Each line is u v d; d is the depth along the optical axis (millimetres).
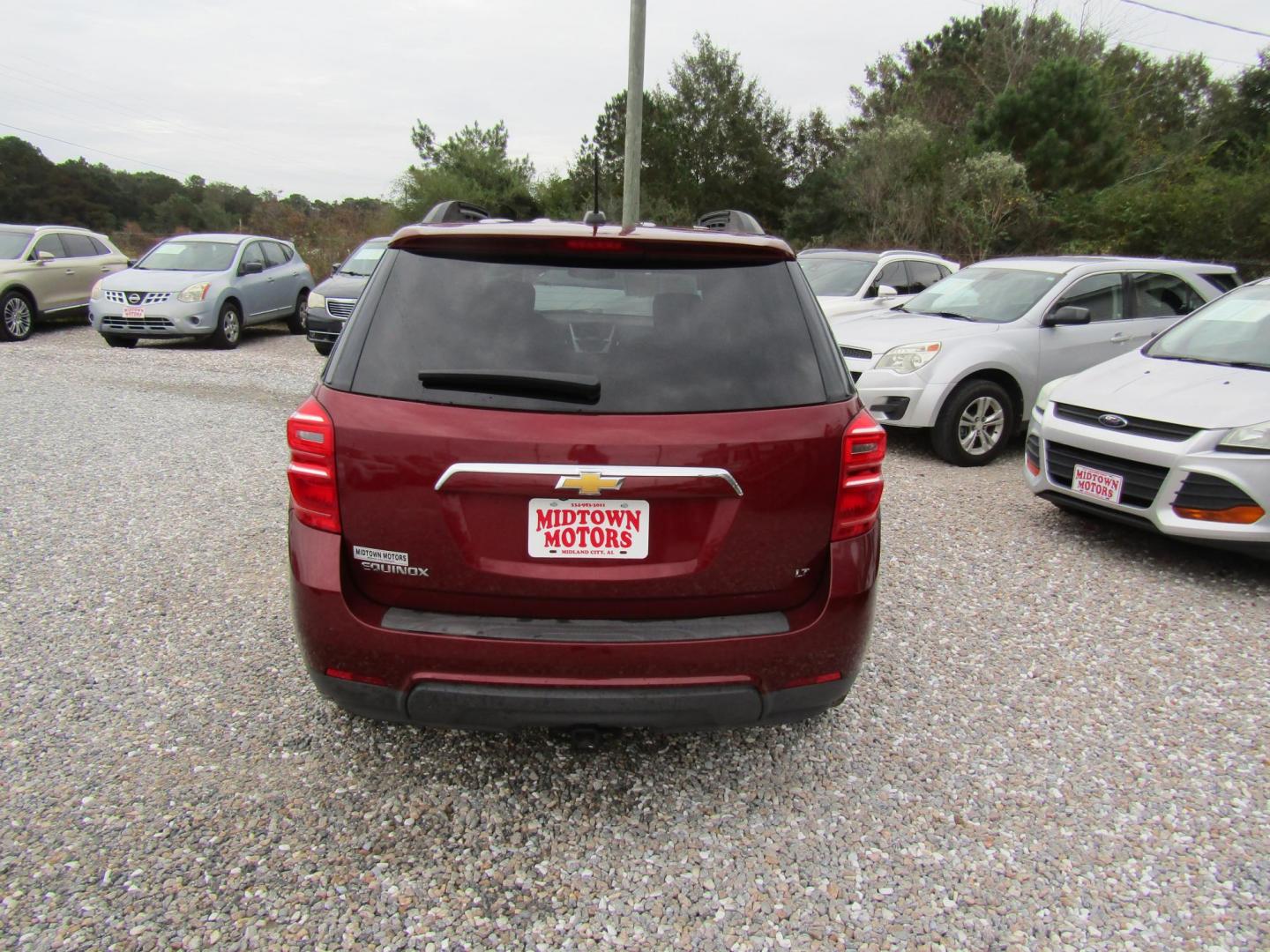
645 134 36125
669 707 2307
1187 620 4141
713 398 2273
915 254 11133
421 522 2244
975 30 39250
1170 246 20844
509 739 3010
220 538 4875
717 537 2287
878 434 2416
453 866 2393
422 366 2279
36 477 5973
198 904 2205
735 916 2244
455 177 41062
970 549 5047
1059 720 3229
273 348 13445
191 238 14219
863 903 2303
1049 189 24203
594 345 2307
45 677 3318
